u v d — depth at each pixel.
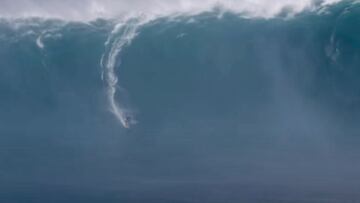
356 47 108.75
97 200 88.25
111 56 115.69
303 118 106.50
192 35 114.81
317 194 86.56
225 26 114.62
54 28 119.12
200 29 114.94
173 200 87.06
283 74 110.44
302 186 88.75
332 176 90.88
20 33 119.88
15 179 95.25
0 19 121.06
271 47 112.06
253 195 87.25
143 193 89.44
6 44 119.56
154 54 114.75
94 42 117.00
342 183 88.88
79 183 93.38
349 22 110.06
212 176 93.06
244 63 112.31
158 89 113.00
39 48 118.19
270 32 112.75
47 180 94.69
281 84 110.06
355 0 111.38
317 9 112.12
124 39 116.06
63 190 91.56
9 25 120.81
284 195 86.81
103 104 113.25
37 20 119.88
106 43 116.56
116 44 116.06
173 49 114.69
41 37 118.75
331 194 86.31
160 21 116.19
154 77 113.75
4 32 120.56
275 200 85.69
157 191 89.75
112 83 114.12
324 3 112.12
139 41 115.69
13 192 91.25
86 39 117.19
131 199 88.00
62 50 117.19
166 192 89.44
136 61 114.88
